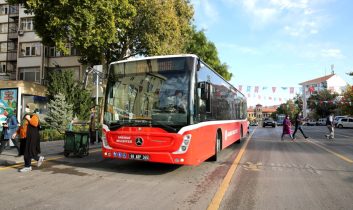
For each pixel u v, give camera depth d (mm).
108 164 9742
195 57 8156
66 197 5969
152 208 5348
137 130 7938
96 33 19672
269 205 5637
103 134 8562
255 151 13852
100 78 16703
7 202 5629
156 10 23859
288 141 19688
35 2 19031
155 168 9117
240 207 5492
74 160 10516
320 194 6434
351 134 29609
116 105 8453
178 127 7648
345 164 10312
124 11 21250
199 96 8367
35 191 6391
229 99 13945
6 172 8367
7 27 43312
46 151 12570
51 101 21781
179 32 26266
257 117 171375
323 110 75500
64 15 18891
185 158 7570
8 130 11047
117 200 5797
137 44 27281
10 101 14023
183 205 5539
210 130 9680
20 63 39750
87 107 24750
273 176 8203
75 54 38125
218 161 10672
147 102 8062
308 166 9852
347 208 5520
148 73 8297
